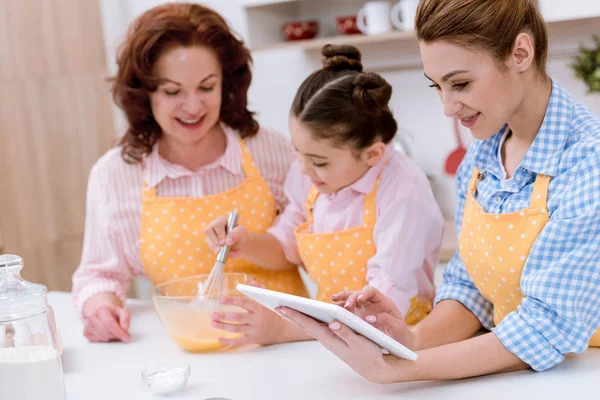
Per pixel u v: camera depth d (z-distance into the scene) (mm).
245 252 1554
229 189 1714
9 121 2590
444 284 1360
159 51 1527
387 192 1413
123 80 1615
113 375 1265
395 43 2613
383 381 1090
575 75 2316
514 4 1007
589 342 1194
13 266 1013
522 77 1045
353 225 1451
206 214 1648
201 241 1642
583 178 1028
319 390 1124
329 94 1331
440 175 2637
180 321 1327
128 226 1687
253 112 1758
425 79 2586
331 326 1024
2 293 1000
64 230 2816
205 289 1427
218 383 1185
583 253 1023
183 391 1162
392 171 1426
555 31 2338
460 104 1041
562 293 1044
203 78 1539
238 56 1639
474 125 1063
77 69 2861
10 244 2596
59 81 2781
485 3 989
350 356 1078
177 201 1641
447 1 1006
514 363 1108
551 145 1073
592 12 2047
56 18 2766
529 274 1091
